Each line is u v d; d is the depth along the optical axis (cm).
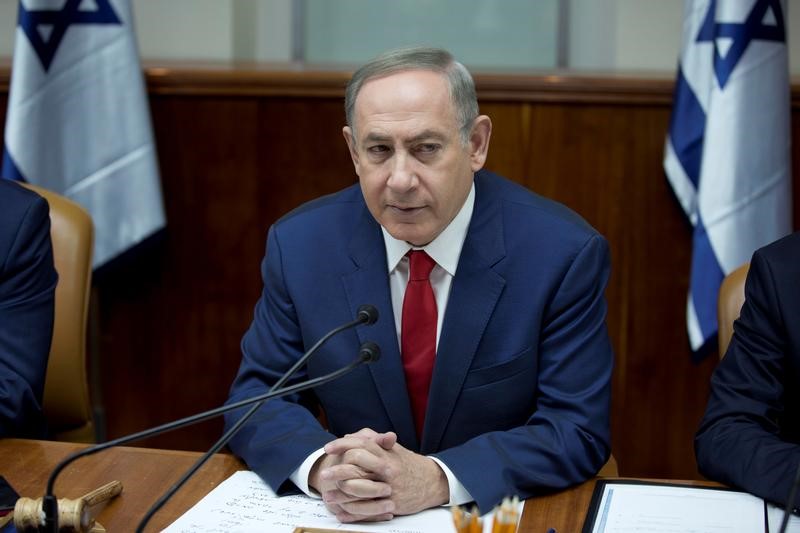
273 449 353
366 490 318
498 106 611
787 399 380
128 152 610
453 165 349
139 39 798
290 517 324
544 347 382
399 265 386
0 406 394
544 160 613
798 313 373
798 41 745
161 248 642
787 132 572
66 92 605
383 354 384
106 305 649
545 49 837
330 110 622
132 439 298
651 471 636
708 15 589
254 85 621
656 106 604
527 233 385
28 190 446
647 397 630
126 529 312
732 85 562
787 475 328
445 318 380
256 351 407
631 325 624
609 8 820
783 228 570
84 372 475
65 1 602
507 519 275
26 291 427
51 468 356
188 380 653
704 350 575
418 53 349
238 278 642
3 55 789
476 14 841
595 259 383
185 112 630
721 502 330
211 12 793
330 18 848
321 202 415
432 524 320
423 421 390
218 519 320
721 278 568
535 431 360
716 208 566
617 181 612
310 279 396
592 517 321
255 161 630
